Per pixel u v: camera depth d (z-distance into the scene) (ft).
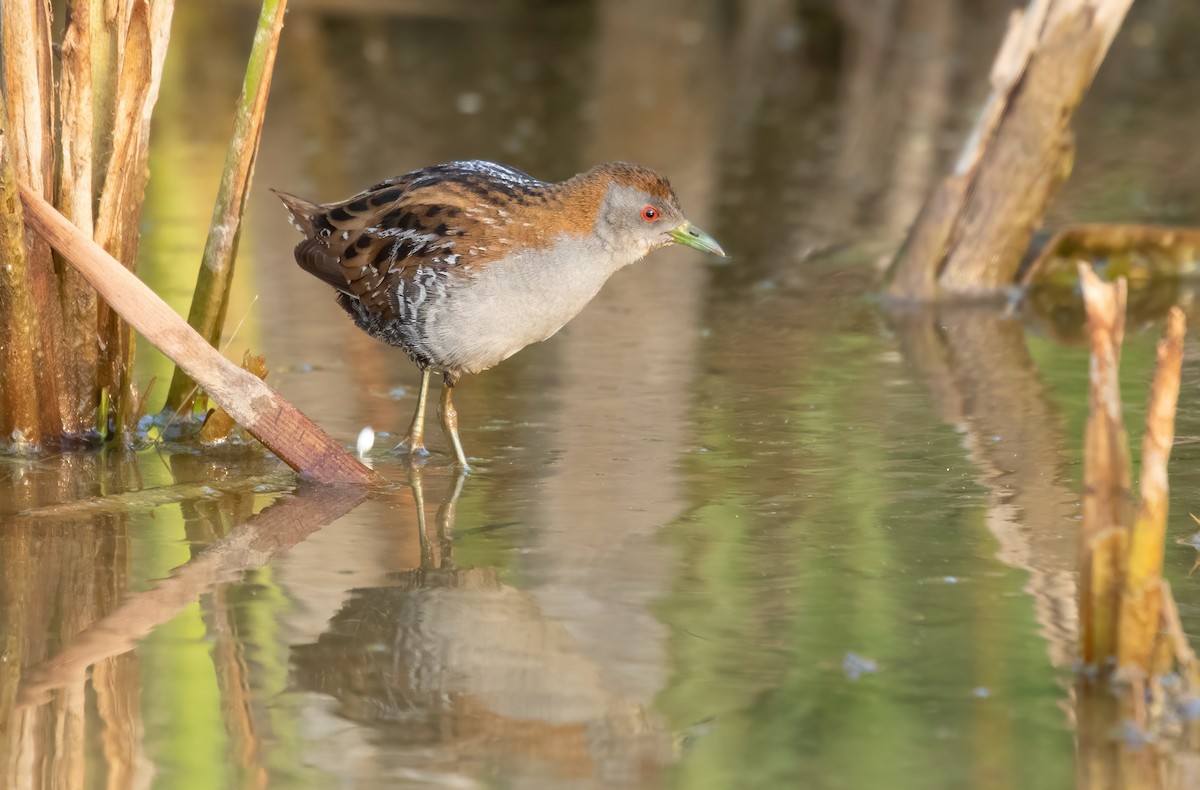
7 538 27.12
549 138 68.44
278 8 31.17
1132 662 21.09
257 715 20.70
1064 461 31.01
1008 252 45.21
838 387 36.65
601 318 43.57
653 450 32.17
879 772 19.08
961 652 22.27
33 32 29.78
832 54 86.58
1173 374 19.83
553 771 19.27
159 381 36.81
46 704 20.86
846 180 61.52
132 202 32.12
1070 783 18.78
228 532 27.61
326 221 33.06
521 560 26.11
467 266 31.17
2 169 29.37
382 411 35.27
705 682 21.54
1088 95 76.38
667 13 95.04
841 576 25.18
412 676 21.83
